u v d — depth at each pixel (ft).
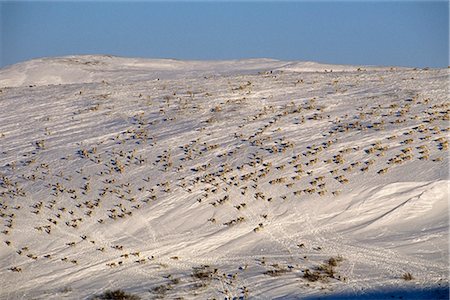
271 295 140.36
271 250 161.38
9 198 188.65
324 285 143.23
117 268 157.69
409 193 176.24
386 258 153.89
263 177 187.11
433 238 160.76
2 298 148.15
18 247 167.94
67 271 157.69
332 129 214.07
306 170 188.75
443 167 183.62
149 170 196.75
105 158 207.62
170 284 148.66
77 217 177.27
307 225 170.09
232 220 172.65
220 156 201.36
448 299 132.05
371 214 172.45
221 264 157.17
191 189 184.44
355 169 187.52
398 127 209.97
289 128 217.36
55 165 207.00
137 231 171.22
